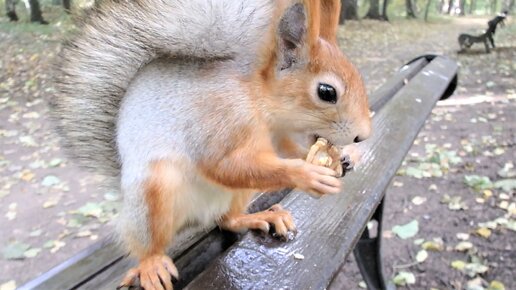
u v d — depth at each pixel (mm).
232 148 401
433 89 780
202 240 439
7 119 1548
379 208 648
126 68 420
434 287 790
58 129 438
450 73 923
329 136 414
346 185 470
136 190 409
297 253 394
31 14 3381
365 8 5910
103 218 958
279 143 438
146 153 409
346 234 413
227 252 393
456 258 859
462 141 1383
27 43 2711
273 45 407
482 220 970
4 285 776
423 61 1020
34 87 1903
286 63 407
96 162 439
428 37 3928
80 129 434
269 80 409
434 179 1140
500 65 2559
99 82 424
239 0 406
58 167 1185
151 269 403
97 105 429
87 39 422
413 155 1284
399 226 935
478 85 2088
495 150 1307
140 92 416
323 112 410
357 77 419
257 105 407
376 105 686
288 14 404
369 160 513
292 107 410
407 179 1141
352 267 852
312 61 406
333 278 379
